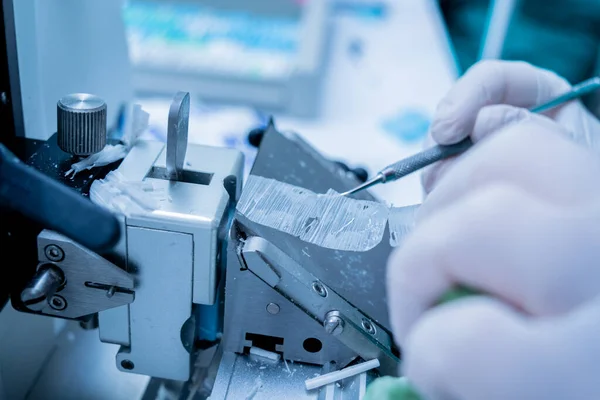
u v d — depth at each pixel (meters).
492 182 0.44
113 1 1.01
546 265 0.38
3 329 0.64
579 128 0.87
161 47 1.64
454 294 0.43
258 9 1.92
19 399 0.69
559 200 0.41
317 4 1.94
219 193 0.59
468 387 0.38
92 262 0.56
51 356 0.74
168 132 0.58
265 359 0.62
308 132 1.49
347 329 0.58
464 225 0.40
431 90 1.74
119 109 1.08
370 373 0.60
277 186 0.65
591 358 0.37
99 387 0.71
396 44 1.96
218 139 1.33
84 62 0.93
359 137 1.49
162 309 0.59
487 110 0.76
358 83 1.73
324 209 0.65
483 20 2.18
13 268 0.60
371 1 2.21
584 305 0.39
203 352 0.68
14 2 0.69
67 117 0.60
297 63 1.61
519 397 0.37
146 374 0.64
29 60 0.74
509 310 0.40
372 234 0.65
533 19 2.04
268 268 0.56
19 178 0.45
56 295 0.58
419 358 0.39
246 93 1.58
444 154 0.78
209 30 1.78
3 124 0.68
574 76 1.87
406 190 1.21
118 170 0.61
